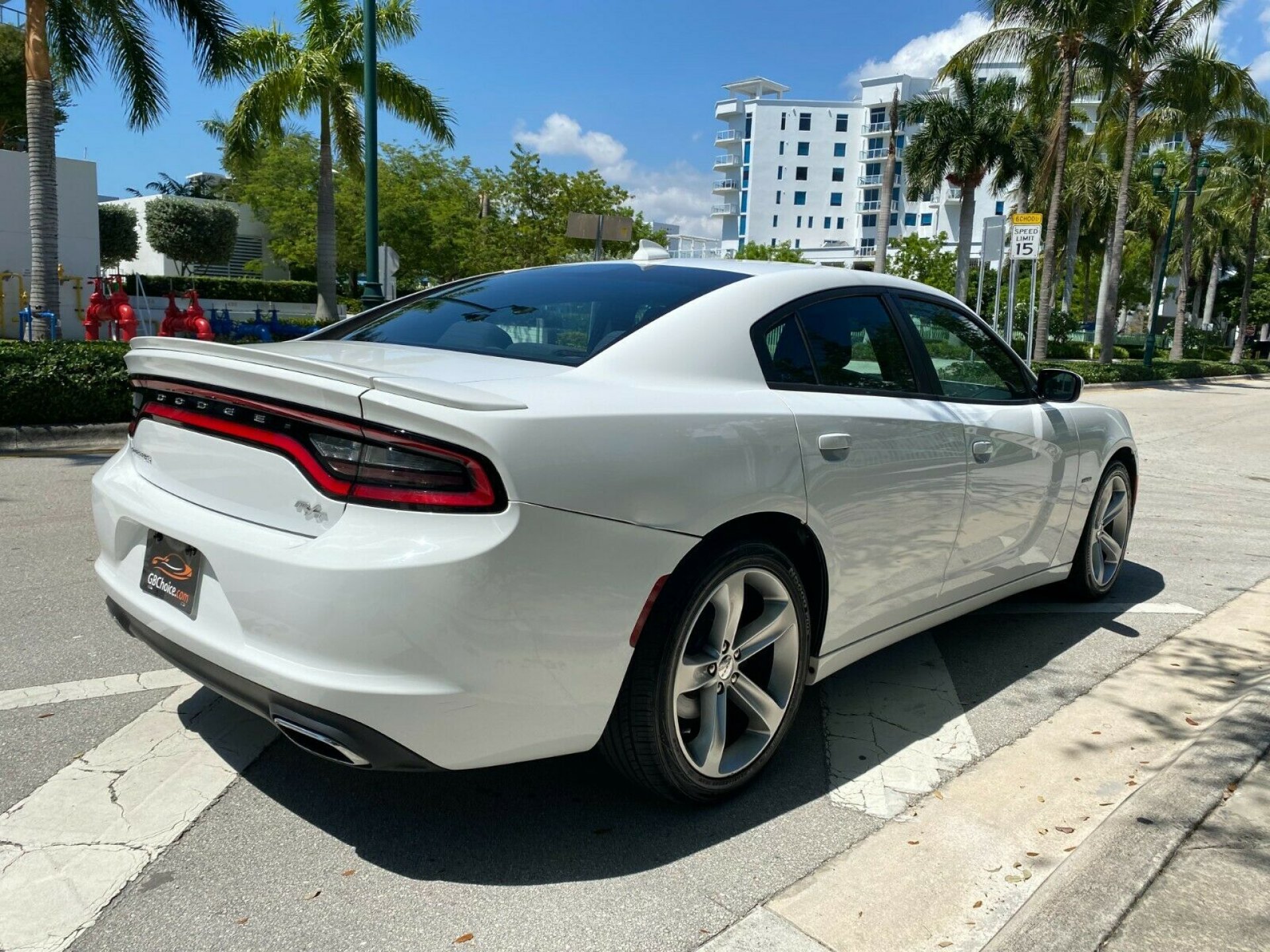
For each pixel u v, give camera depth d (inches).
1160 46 1046.4
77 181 775.7
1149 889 89.2
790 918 89.0
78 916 86.4
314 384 86.2
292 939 84.4
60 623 159.9
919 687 147.3
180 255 1585.9
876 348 132.3
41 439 351.9
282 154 1565.0
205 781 110.3
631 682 97.0
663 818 106.5
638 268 132.7
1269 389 1202.0
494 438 83.2
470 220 1403.8
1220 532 273.4
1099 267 2362.2
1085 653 163.5
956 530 137.8
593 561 89.2
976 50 1026.7
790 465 107.5
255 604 87.8
